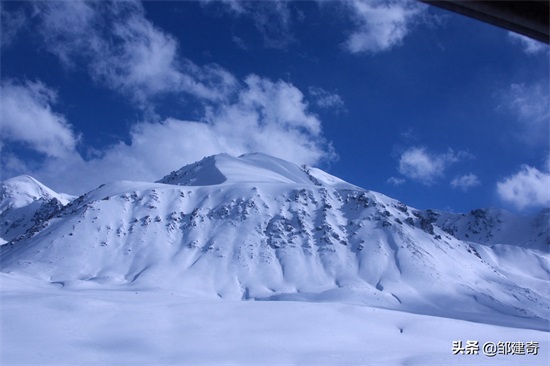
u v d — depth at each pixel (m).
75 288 126.94
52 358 47.38
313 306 81.94
